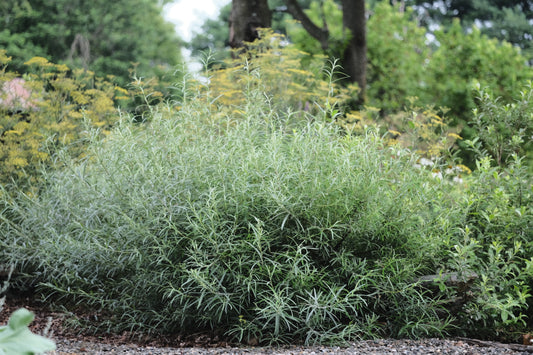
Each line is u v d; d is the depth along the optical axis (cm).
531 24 2689
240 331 400
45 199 516
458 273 403
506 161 488
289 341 386
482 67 1347
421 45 1606
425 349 343
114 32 2273
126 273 456
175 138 448
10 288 541
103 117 688
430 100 1366
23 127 639
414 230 433
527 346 349
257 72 481
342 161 419
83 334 432
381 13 1617
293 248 387
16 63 1923
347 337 389
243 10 1076
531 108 495
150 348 365
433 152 551
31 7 2172
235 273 394
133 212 420
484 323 399
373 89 1485
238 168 420
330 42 1091
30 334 175
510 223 437
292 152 421
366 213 412
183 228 416
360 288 384
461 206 446
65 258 464
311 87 788
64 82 694
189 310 417
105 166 445
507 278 439
